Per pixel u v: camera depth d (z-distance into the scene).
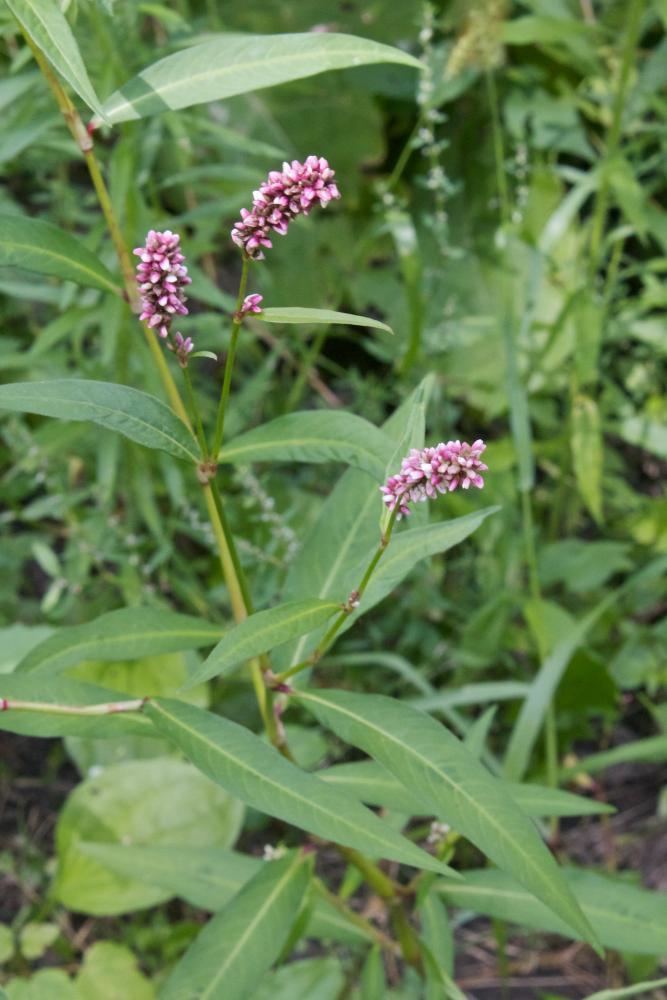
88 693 0.52
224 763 0.49
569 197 0.95
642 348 1.04
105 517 0.86
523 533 0.97
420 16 1.13
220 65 0.51
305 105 1.16
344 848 0.60
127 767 0.81
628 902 0.59
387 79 1.16
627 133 1.08
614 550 0.94
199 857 0.65
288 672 0.53
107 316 0.73
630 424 0.99
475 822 0.49
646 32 1.12
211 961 0.53
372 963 0.63
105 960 0.76
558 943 0.83
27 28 0.48
